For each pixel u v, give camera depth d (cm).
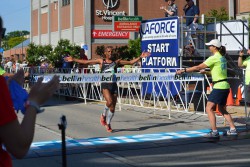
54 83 232
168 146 841
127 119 1198
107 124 997
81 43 4441
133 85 1608
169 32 1541
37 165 695
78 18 4509
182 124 1111
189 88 1456
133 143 867
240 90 1428
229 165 690
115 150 805
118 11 4369
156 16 4459
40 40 5703
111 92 984
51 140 899
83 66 1769
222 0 4625
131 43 2814
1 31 223
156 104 1504
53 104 1595
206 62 886
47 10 5419
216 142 880
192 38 1641
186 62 1535
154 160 729
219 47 888
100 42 4344
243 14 3659
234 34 1694
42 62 2878
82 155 765
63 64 1811
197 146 843
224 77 895
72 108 1466
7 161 225
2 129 208
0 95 209
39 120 1173
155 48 1609
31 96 225
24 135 212
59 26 5003
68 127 1058
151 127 1064
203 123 1125
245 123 1087
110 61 996
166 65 1561
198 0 4534
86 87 1700
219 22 1727
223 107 940
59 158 744
